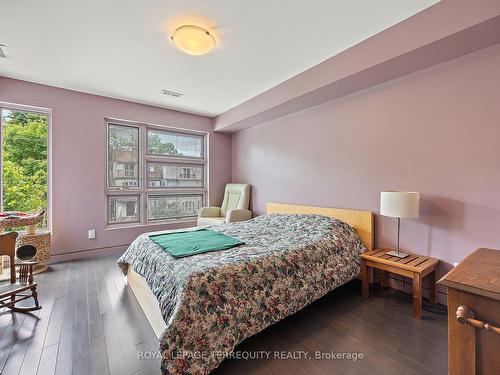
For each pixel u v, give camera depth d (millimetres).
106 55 2477
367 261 2322
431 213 2238
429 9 1821
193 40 2084
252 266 1683
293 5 1799
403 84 2398
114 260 3359
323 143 3186
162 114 4148
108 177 3809
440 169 2174
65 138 3350
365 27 2055
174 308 1371
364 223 2678
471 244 2014
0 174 3084
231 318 1455
